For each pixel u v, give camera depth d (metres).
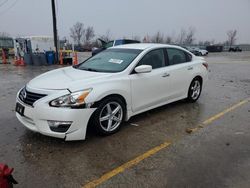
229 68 16.62
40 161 3.55
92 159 3.62
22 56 20.16
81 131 3.93
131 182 3.09
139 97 4.87
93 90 4.04
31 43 20.05
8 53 26.73
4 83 9.77
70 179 3.15
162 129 4.76
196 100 6.84
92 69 4.94
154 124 5.01
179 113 5.73
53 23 18.77
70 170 3.34
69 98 3.80
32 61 18.30
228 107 6.30
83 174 3.25
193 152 3.87
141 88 4.87
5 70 14.55
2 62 20.14
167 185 3.03
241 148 4.01
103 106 4.20
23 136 4.35
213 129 4.81
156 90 5.24
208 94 7.83
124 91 4.50
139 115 5.53
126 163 3.53
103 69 4.86
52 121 3.78
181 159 3.65
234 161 3.59
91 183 3.07
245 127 4.93
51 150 3.86
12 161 3.54
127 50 5.36
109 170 3.35
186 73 6.09
